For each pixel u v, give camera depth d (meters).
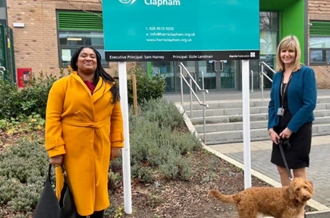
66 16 12.35
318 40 15.95
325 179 4.79
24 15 11.66
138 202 4.00
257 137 8.02
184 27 3.82
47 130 2.62
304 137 3.26
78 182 2.70
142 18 3.67
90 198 2.75
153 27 3.71
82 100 2.65
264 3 15.20
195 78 14.31
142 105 8.38
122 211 3.80
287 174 3.48
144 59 3.71
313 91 3.15
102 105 2.77
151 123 6.69
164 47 3.77
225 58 3.99
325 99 9.67
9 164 4.52
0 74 8.40
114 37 3.59
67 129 2.67
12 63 11.40
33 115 7.07
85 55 2.75
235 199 3.09
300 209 2.87
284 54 3.28
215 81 14.73
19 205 3.58
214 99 10.20
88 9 12.52
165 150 5.38
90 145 2.71
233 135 7.75
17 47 11.62
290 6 15.48
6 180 4.12
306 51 15.23
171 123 7.27
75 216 2.72
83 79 2.80
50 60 12.09
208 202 4.03
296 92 3.21
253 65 15.49
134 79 7.57
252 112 8.78
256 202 3.00
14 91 7.18
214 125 7.91
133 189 4.39
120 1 3.59
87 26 12.66
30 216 3.53
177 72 14.00
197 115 8.29
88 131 2.70
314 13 15.55
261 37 15.75
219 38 3.95
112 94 2.87
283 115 3.34
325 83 16.12
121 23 3.61
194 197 4.17
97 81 2.82
